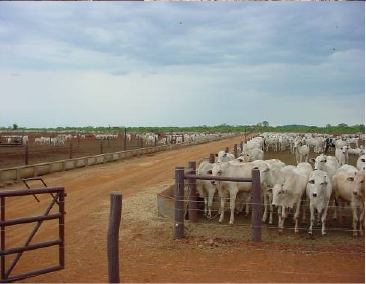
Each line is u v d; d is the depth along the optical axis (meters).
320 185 11.47
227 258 9.95
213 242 11.14
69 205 16.67
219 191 13.41
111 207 7.68
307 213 14.51
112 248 7.63
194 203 13.17
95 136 86.81
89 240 11.70
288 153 43.72
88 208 16.02
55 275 8.99
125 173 27.27
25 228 12.98
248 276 8.70
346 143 42.56
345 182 12.41
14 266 8.81
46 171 26.50
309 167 15.05
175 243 11.23
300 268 9.15
